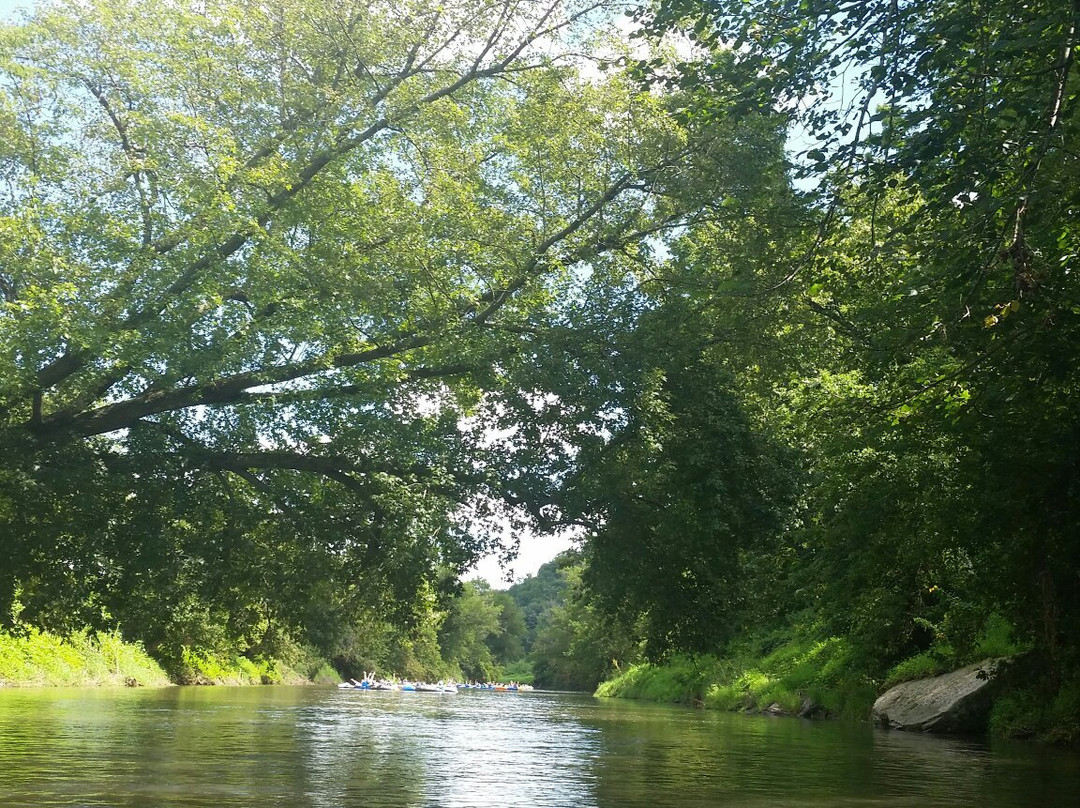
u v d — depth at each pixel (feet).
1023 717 78.13
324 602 70.79
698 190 63.31
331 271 61.21
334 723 92.53
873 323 56.03
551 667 404.57
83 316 55.01
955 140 41.98
